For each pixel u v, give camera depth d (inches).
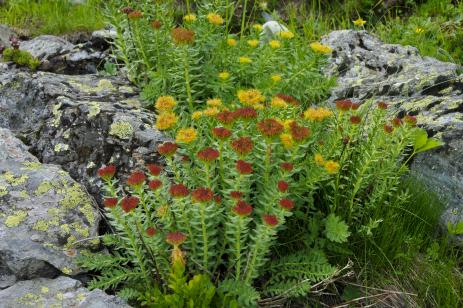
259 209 45.7
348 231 49.4
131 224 45.1
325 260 46.6
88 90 58.1
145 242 44.8
